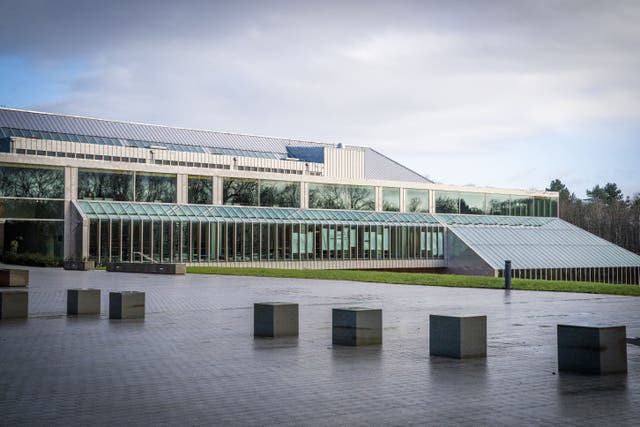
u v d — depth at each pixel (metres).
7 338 16.52
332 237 72.75
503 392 10.64
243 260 66.25
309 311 22.88
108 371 12.35
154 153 73.19
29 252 57.59
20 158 56.16
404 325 19.25
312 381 11.49
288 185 72.62
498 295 29.92
